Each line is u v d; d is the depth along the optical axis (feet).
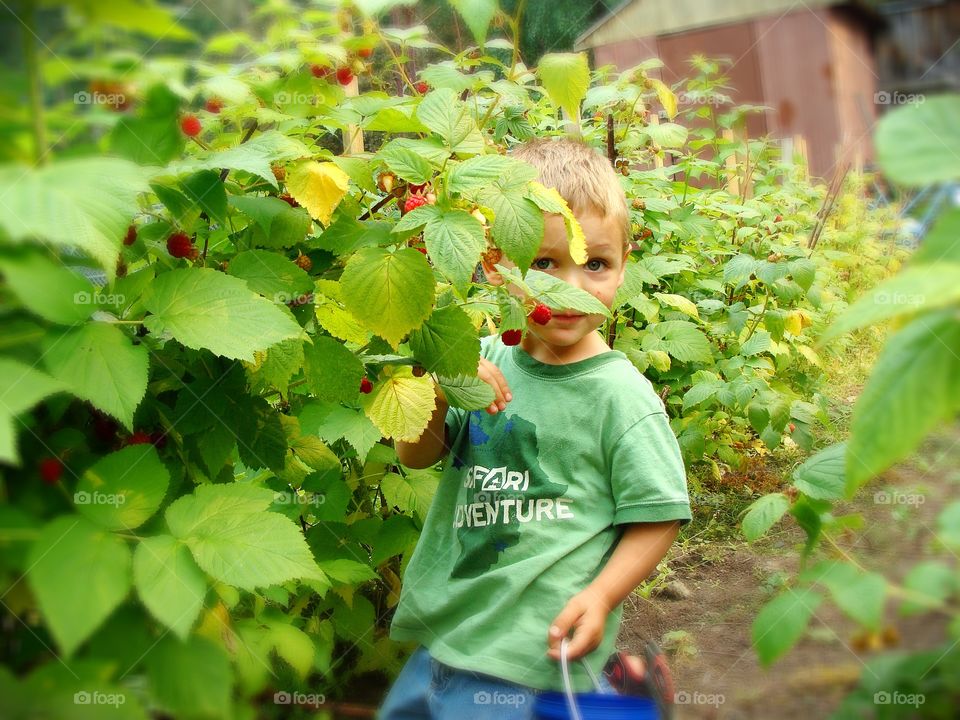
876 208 10.89
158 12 3.15
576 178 5.24
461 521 5.38
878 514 3.53
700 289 12.34
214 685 3.29
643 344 9.61
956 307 2.07
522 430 5.30
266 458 5.07
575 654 4.61
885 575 2.66
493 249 4.62
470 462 5.50
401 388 4.55
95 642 3.19
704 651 6.21
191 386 4.83
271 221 4.94
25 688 2.90
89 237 2.86
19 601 3.16
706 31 10.03
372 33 6.04
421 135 5.32
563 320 5.20
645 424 5.13
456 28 7.47
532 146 5.63
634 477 5.01
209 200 4.41
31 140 3.16
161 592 3.14
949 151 1.86
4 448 2.66
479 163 4.10
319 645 5.84
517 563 5.02
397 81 7.03
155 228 4.59
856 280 12.17
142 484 3.47
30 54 3.09
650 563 4.97
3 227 2.77
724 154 13.82
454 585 5.20
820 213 12.77
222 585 4.27
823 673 2.80
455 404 4.78
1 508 3.09
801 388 10.88
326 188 4.61
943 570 2.44
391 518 6.50
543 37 8.33
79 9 3.05
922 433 2.05
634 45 11.35
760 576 7.50
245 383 4.89
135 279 4.15
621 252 5.52
